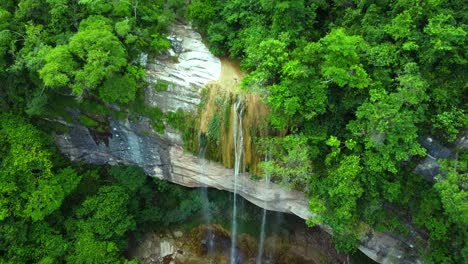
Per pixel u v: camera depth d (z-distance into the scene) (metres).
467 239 15.91
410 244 18.17
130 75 18.59
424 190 17.31
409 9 15.69
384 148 15.52
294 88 15.94
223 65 20.03
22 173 19.38
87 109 20.42
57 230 20.92
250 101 18.70
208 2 19.77
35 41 18.12
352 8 17.98
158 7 20.28
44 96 19.34
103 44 16.94
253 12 18.92
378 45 16.16
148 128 20.48
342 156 16.80
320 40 16.11
